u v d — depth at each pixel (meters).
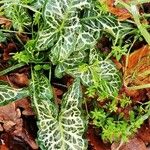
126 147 0.58
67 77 0.60
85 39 0.55
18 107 0.58
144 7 0.64
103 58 0.59
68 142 0.54
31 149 0.58
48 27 0.54
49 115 0.55
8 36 0.60
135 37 0.60
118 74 0.57
